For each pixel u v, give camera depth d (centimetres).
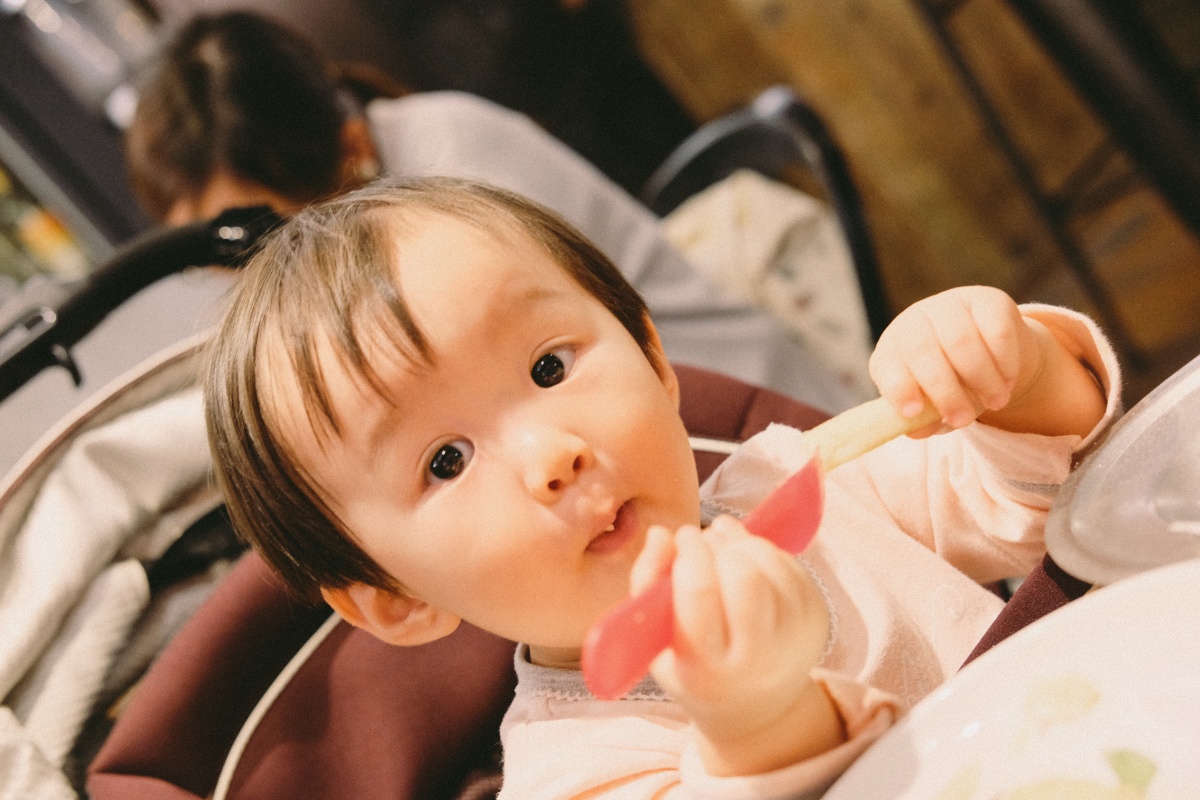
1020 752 32
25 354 73
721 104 249
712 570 35
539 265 52
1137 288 190
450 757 70
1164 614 32
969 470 64
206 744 68
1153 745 30
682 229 174
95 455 80
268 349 51
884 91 217
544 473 45
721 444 78
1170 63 149
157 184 120
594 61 260
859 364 158
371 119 154
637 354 52
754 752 39
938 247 227
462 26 245
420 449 47
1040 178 205
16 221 215
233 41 124
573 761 54
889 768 34
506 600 47
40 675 74
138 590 78
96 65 204
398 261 50
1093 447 50
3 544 76
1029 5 151
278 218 81
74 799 68
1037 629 35
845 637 61
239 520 58
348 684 70
